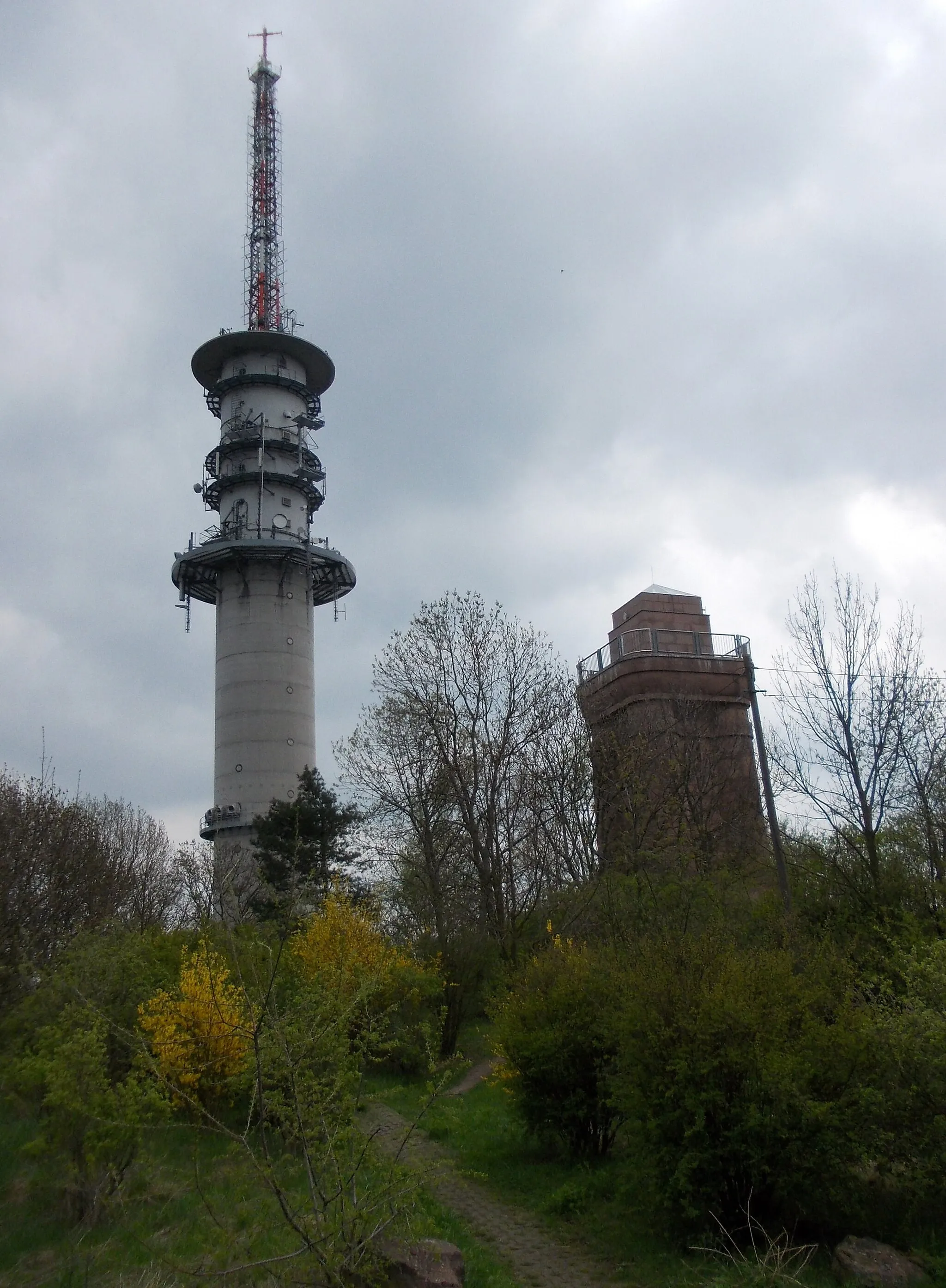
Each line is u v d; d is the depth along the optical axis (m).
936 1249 8.64
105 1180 9.31
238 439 56.75
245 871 36.91
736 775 35.03
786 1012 9.99
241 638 54.19
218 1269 7.00
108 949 14.07
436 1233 8.82
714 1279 8.50
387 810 29.77
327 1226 6.26
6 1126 12.16
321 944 20.62
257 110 65.94
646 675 36.66
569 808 28.55
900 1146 9.18
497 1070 14.53
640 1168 10.38
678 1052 9.89
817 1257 8.91
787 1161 9.32
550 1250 10.09
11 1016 13.92
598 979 13.59
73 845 24.22
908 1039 9.25
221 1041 12.58
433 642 29.05
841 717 19.20
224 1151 11.62
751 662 21.14
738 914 17.50
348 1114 7.61
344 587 59.44
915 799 18.95
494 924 26.09
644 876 19.36
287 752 52.88
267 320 61.31
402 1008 20.84
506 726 28.25
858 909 17.81
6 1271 8.00
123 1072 12.13
